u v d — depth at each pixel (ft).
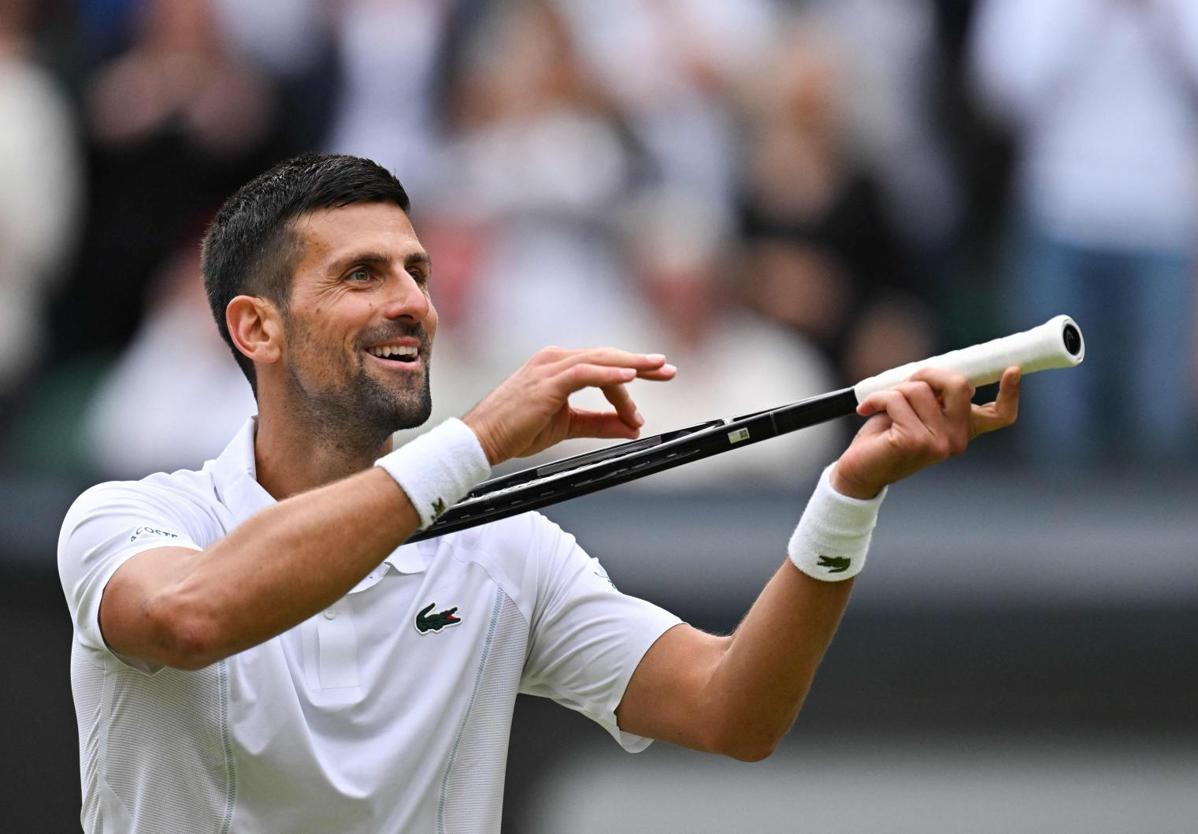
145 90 94.84
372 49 94.99
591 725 72.08
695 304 90.27
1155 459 90.27
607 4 93.30
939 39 94.53
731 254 91.71
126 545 35.19
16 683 75.00
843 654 74.69
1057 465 89.35
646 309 90.17
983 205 94.27
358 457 39.27
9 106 93.04
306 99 95.45
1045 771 74.08
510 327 90.43
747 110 92.99
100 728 36.60
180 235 94.32
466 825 37.73
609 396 36.37
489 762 38.09
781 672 36.52
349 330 37.96
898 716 74.59
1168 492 81.87
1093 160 92.89
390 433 39.17
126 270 93.86
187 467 89.76
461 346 90.02
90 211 94.22
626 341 89.97
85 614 35.27
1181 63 92.94
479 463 33.30
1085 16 93.09
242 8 95.14
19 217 92.84
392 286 38.29
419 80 94.68
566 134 92.58
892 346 92.63
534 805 71.72
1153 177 92.68
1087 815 72.84
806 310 91.76
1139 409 91.97
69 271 93.50
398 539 32.81
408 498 32.68
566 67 93.35
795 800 72.79
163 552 34.55
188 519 37.93
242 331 39.29
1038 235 93.61
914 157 93.71
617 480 36.24
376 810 36.45
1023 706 74.79
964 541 76.28
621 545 77.10
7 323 92.22
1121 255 92.89
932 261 93.61
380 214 38.73
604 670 39.01
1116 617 75.05
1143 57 92.84
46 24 95.14
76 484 84.84
